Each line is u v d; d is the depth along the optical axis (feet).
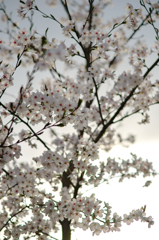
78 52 12.05
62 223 13.64
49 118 9.44
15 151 9.39
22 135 10.52
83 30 11.60
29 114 9.38
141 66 13.23
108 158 13.25
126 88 13.25
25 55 14.30
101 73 12.10
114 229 10.58
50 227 11.77
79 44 12.41
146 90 13.48
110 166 13.03
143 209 11.27
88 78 13.17
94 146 10.94
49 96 9.26
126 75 12.76
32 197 11.70
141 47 13.51
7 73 9.40
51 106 9.27
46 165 10.18
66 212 10.12
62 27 12.24
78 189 13.65
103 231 10.52
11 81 9.43
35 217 11.55
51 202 10.53
